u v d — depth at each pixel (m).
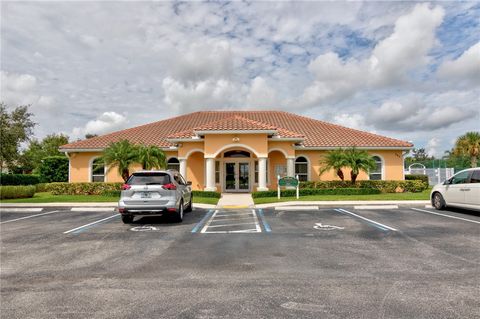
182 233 9.28
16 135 24.80
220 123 21.62
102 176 24.50
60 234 9.27
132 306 4.31
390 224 10.43
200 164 24.25
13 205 15.88
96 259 6.61
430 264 6.08
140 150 20.02
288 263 6.21
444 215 12.25
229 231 9.54
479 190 11.80
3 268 6.05
